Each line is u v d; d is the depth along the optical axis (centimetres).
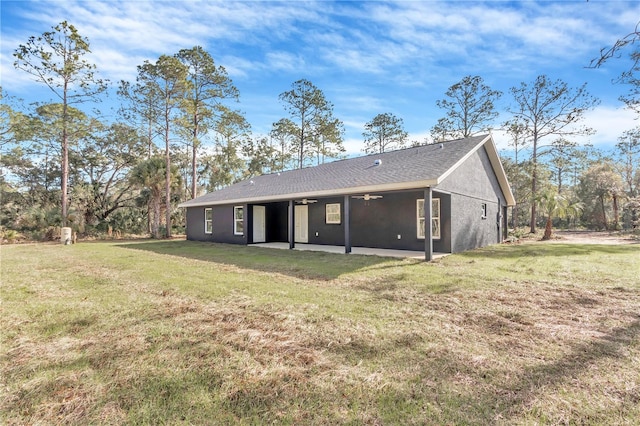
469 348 307
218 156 2872
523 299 472
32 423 209
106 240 1850
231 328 366
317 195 1077
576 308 428
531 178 2269
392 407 218
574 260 834
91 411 219
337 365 277
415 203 1101
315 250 1134
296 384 248
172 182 2119
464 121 2577
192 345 322
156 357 296
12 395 238
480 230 1242
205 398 232
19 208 2338
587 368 267
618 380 247
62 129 1925
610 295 489
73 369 276
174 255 1050
